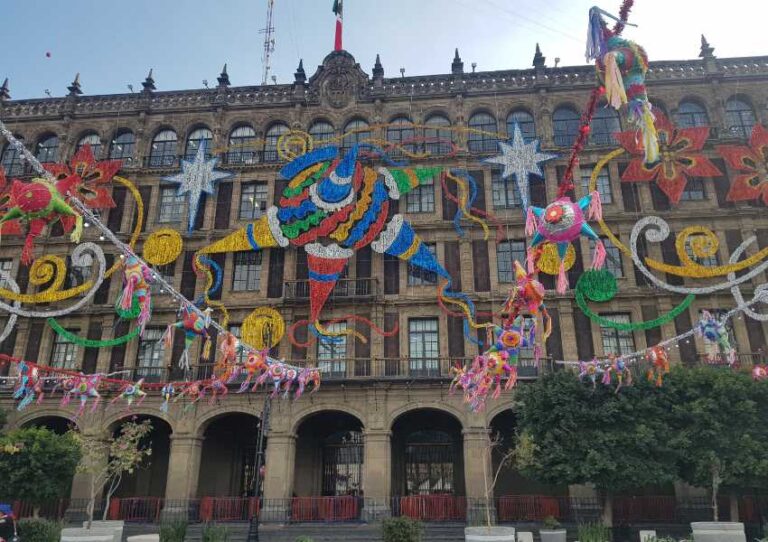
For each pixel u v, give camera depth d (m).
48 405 30.23
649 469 21.59
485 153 33.09
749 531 23.27
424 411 30.84
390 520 17.39
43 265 32.97
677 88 33.75
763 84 33.31
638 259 30.27
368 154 33.31
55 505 28.17
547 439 22.11
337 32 37.25
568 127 34.00
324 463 31.92
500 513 26.59
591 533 20.00
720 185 31.75
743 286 29.67
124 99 37.00
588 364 21.59
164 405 22.17
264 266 32.34
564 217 11.60
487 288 30.97
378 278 31.30
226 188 34.44
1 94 37.41
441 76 35.41
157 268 32.88
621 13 9.27
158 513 28.00
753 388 21.83
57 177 34.59
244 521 27.62
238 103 36.06
